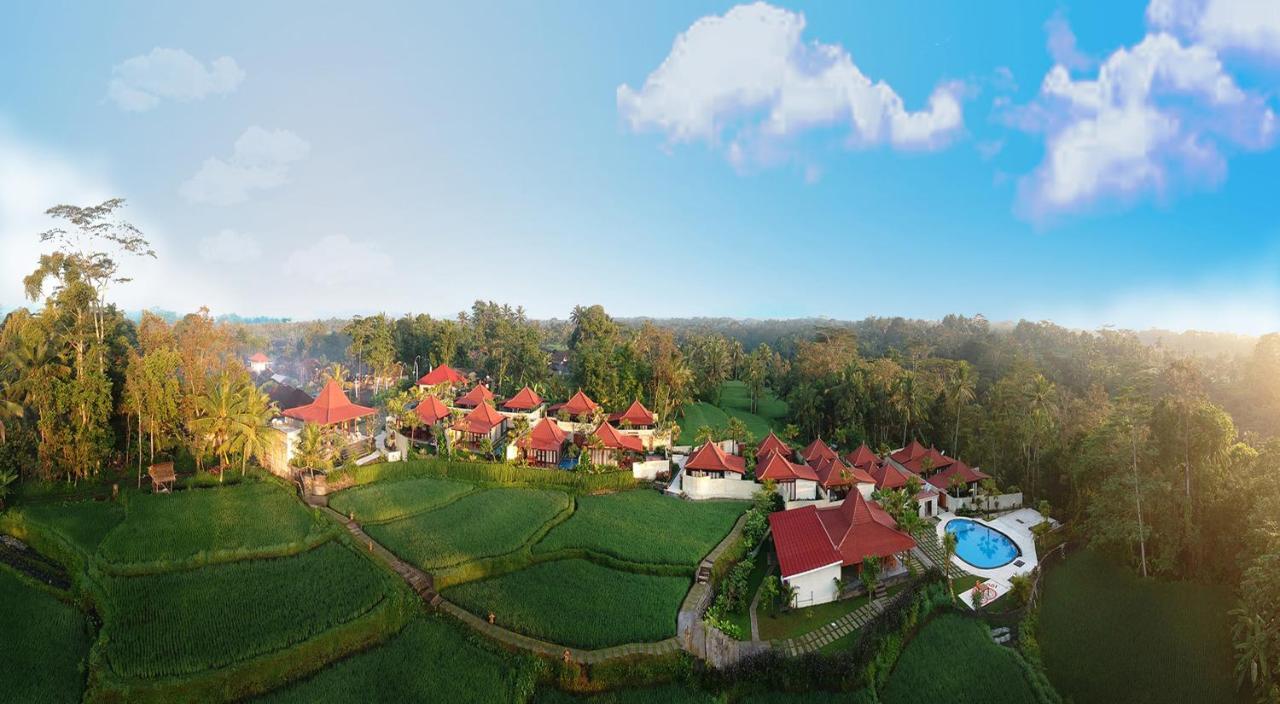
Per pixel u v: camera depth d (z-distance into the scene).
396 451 56.69
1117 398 49.06
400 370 120.75
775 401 118.44
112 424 49.47
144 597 29.97
